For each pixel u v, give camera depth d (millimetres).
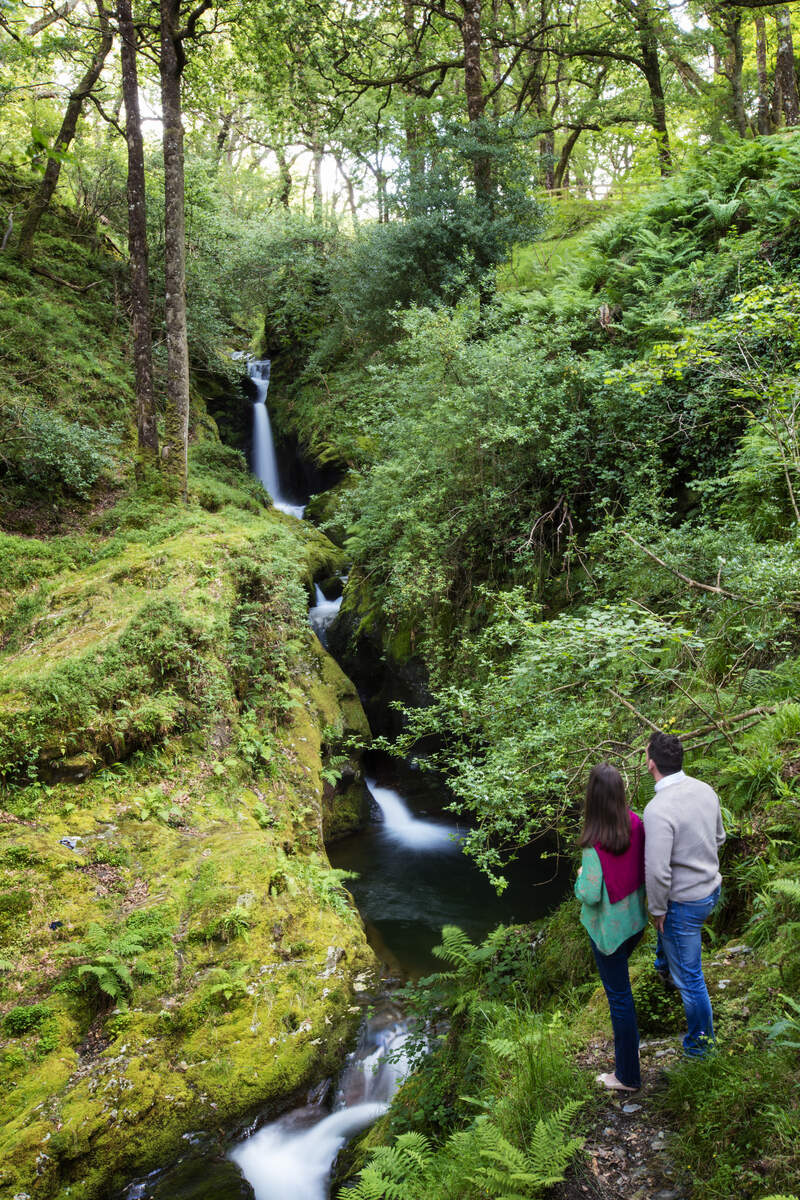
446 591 10422
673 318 9070
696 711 5539
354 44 16672
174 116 13023
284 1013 6027
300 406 20219
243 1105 5398
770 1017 3236
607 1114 3270
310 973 6477
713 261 9953
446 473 10164
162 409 17188
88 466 13773
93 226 20719
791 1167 2576
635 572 7637
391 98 19797
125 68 12961
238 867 7039
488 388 9570
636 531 7664
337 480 17906
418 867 9766
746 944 3951
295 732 10164
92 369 16219
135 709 8141
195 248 19812
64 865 6582
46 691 7680
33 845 6676
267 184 31781
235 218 23156
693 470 9086
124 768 7828
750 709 5117
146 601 9367
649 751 3346
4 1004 5578
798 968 3479
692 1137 2961
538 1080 3529
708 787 3256
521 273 15891
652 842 3088
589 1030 4035
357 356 18625
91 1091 5180
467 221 14703
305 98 18078
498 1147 3008
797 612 5336
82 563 11469
